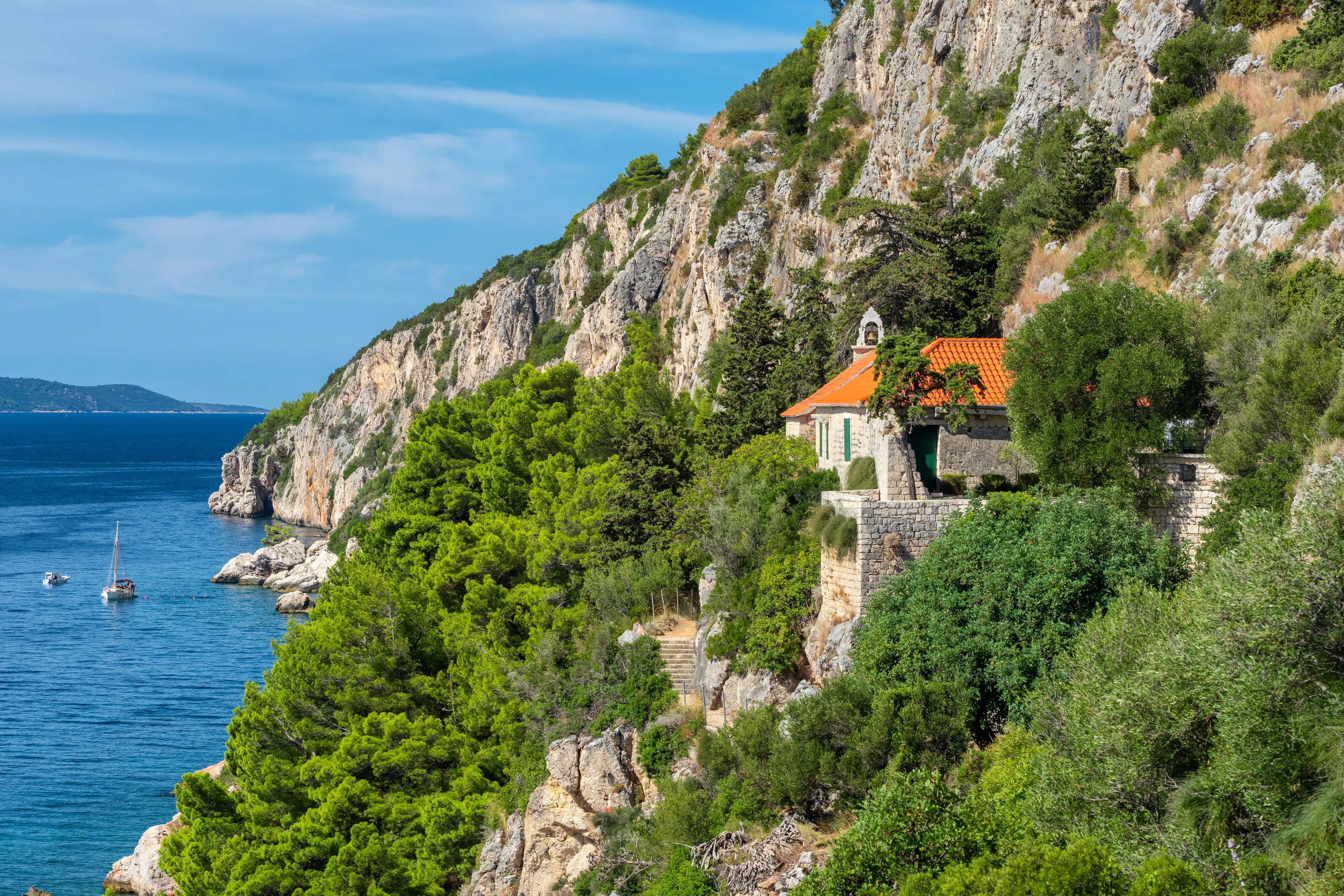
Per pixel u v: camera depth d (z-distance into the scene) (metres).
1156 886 22.98
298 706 63.44
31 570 174.88
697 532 59.84
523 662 61.53
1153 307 45.62
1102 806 27.69
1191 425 45.41
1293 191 58.03
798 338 86.31
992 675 37.78
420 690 64.44
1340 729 24.58
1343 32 67.12
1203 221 64.56
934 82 118.00
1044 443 43.78
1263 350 44.12
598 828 48.94
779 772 37.84
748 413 76.81
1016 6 107.88
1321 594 25.72
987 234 82.44
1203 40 78.38
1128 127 83.38
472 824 53.25
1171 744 28.00
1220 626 26.70
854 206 81.44
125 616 140.38
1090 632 33.09
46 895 64.25
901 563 43.28
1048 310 45.84
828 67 147.50
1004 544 39.44
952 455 48.19
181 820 69.62
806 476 56.19
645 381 97.38
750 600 49.75
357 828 52.44
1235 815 26.42
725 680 48.88
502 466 91.06
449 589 73.06
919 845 29.12
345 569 87.06
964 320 77.12
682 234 167.50
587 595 64.06
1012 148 96.81
